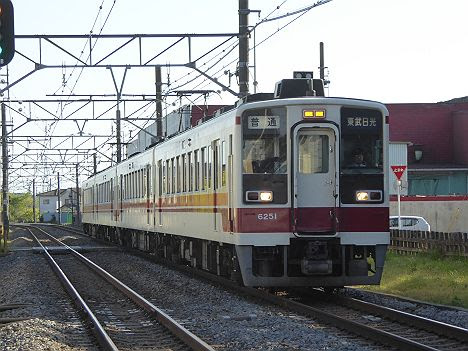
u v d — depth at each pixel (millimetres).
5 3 17688
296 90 24406
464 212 53094
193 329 18250
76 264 42375
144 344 16562
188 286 28172
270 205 22359
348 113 22656
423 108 81250
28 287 29484
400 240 39875
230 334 17188
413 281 26844
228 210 23656
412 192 73875
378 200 22719
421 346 14258
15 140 71250
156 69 51344
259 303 22984
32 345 16000
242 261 22578
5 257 49156
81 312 21750
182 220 31625
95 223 69438
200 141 28062
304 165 22500
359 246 23031
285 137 22469
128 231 52281
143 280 31984
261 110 22562
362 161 22719
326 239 22406
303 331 17344
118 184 53375
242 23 32125
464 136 78875
